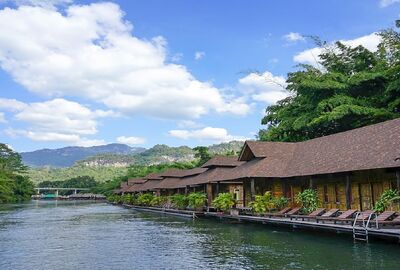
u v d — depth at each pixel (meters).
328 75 48.16
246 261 17.95
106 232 32.56
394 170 24.48
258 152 37.06
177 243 24.70
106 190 152.25
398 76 42.41
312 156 32.97
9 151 146.62
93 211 66.81
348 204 26.28
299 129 49.69
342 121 45.75
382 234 19.20
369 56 50.75
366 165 24.17
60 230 34.75
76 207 85.12
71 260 20.05
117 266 18.28
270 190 37.31
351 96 47.31
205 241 24.92
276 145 38.34
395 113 41.31
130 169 152.88
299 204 33.28
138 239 27.48
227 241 24.30
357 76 45.22
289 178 34.81
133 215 54.22
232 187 49.31
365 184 27.59
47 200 153.88
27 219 48.62
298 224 26.12
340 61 52.81
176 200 53.41
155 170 118.12
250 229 30.28
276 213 30.95
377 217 21.11
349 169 25.38
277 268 16.33
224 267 16.92
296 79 53.28
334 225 22.78
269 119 57.62
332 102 44.50
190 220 42.38
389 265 15.70
